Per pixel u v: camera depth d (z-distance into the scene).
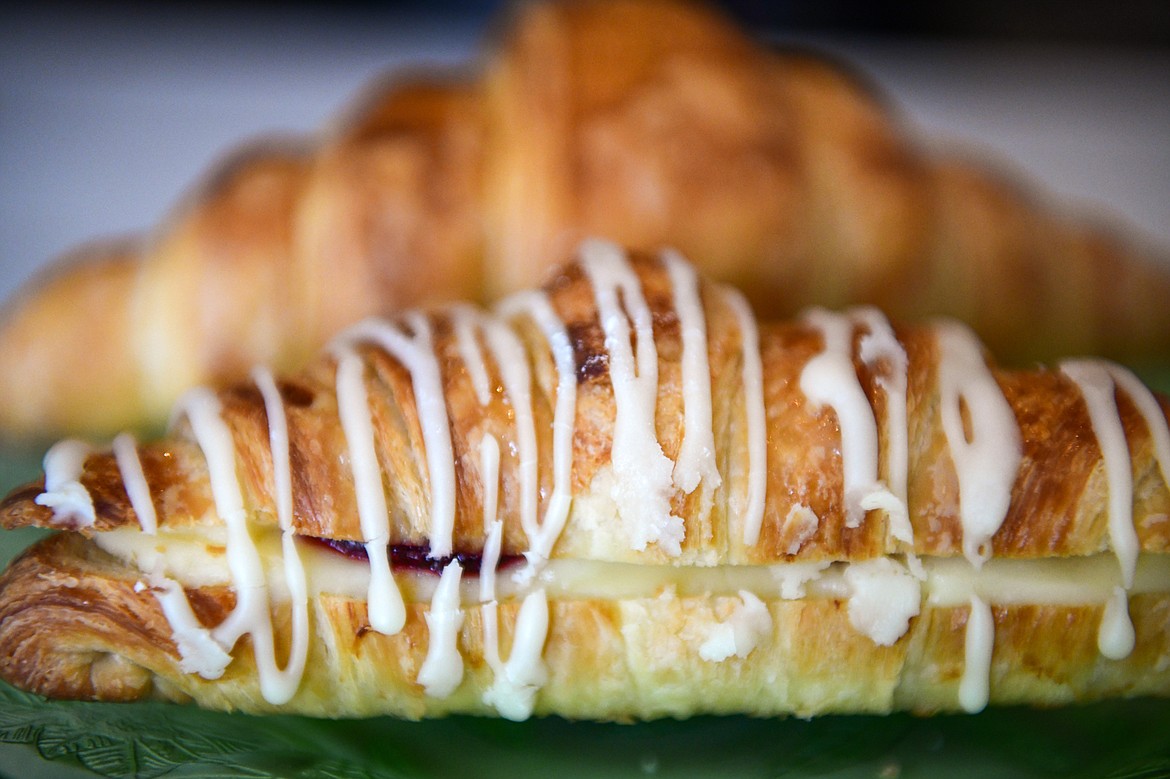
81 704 0.28
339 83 0.54
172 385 0.35
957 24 0.59
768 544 0.28
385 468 0.28
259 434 0.28
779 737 0.28
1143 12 0.59
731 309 0.29
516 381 0.28
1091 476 0.28
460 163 0.34
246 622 0.27
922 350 0.28
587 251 0.30
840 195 0.34
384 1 0.59
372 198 0.33
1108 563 0.28
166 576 0.27
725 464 0.28
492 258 0.33
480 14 0.59
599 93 0.33
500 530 0.27
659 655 0.28
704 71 0.34
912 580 0.28
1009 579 0.28
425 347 0.28
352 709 0.28
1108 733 0.28
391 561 0.28
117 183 0.47
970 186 0.36
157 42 0.55
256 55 0.56
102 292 0.36
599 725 0.28
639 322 0.28
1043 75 0.57
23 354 0.35
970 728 0.28
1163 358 0.37
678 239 0.32
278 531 0.28
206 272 0.34
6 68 0.52
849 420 0.28
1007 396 0.28
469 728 0.28
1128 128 0.53
